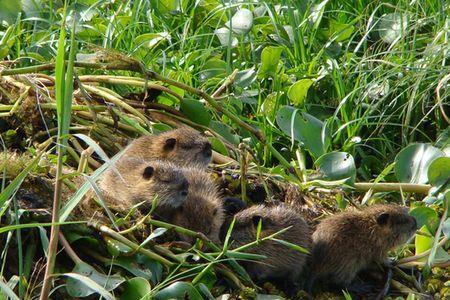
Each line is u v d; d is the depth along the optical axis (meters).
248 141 12.97
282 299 9.41
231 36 13.99
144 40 13.97
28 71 12.10
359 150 13.25
